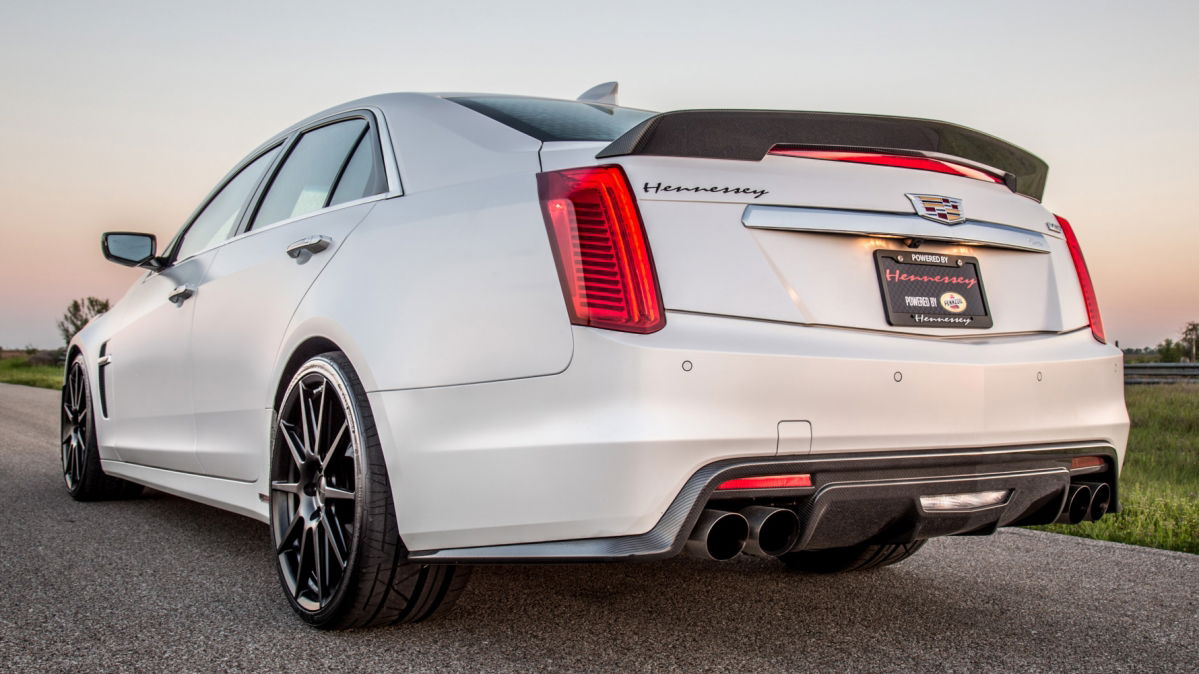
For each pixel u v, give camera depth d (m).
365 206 2.70
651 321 1.99
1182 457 7.12
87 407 4.64
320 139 3.23
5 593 2.90
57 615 2.67
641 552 1.94
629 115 2.94
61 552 3.51
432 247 2.36
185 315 3.60
